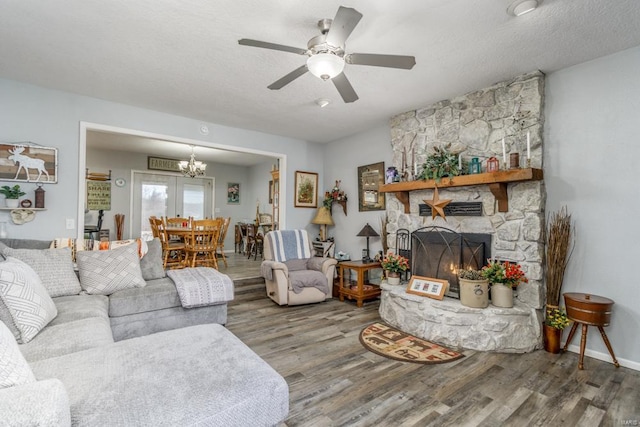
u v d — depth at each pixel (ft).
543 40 7.51
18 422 2.61
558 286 8.82
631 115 7.90
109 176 21.44
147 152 22.13
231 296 9.87
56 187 10.64
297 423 5.67
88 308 7.33
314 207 17.90
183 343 5.01
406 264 12.03
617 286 8.08
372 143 15.31
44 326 6.06
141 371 4.08
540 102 9.16
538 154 9.18
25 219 10.08
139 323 8.63
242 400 3.75
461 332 9.02
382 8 6.29
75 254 9.68
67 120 10.84
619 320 8.04
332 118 13.65
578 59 8.49
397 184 12.19
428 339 9.59
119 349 4.73
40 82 10.07
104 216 21.27
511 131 9.70
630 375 7.45
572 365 7.97
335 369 7.73
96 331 6.15
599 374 7.49
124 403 3.40
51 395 2.98
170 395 3.61
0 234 9.80
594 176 8.46
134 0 6.14
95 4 6.26
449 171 10.58
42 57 8.46
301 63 8.69
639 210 7.77
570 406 6.23
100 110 11.46
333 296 14.89
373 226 15.25
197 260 16.22
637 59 7.83
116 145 19.77
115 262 9.26
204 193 25.67
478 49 7.93
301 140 17.43
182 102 11.75
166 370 4.14
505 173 9.02
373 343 9.32
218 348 4.88
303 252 15.23
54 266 8.46
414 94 10.94
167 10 6.44
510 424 5.68
